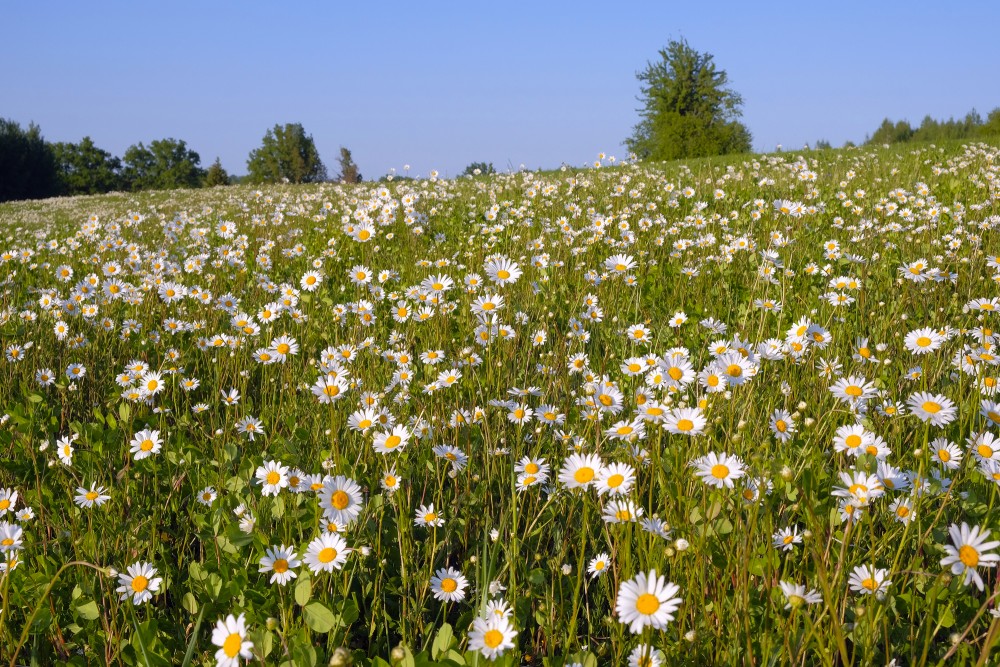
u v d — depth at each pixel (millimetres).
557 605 2473
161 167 96938
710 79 50688
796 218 7820
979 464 2572
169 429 3848
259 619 2379
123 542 2920
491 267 4359
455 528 2973
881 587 2037
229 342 4742
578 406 3740
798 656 1965
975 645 2146
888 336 4680
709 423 2555
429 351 4164
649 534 2369
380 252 8180
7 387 4633
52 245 9523
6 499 2928
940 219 7500
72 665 2322
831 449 3156
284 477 2828
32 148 71438
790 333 3807
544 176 14836
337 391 3291
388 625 2570
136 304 6051
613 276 5984
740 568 2291
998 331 4621
